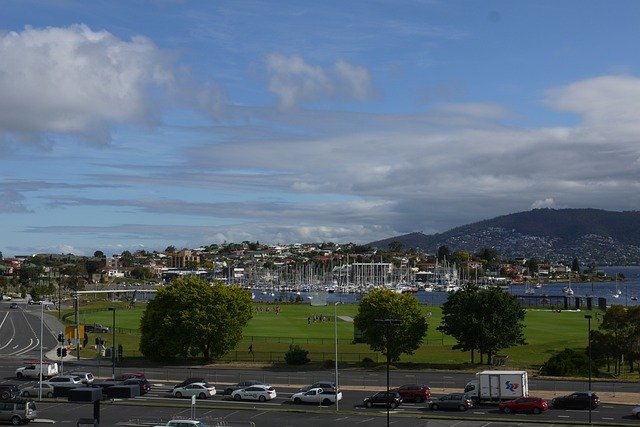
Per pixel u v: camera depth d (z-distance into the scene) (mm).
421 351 153000
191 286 138750
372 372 123375
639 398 96250
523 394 91938
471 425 79875
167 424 75562
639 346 120812
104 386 99562
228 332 136625
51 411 90062
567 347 153875
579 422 80750
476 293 131625
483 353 137000
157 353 136750
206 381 112125
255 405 93688
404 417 84938
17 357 146375
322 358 140500
